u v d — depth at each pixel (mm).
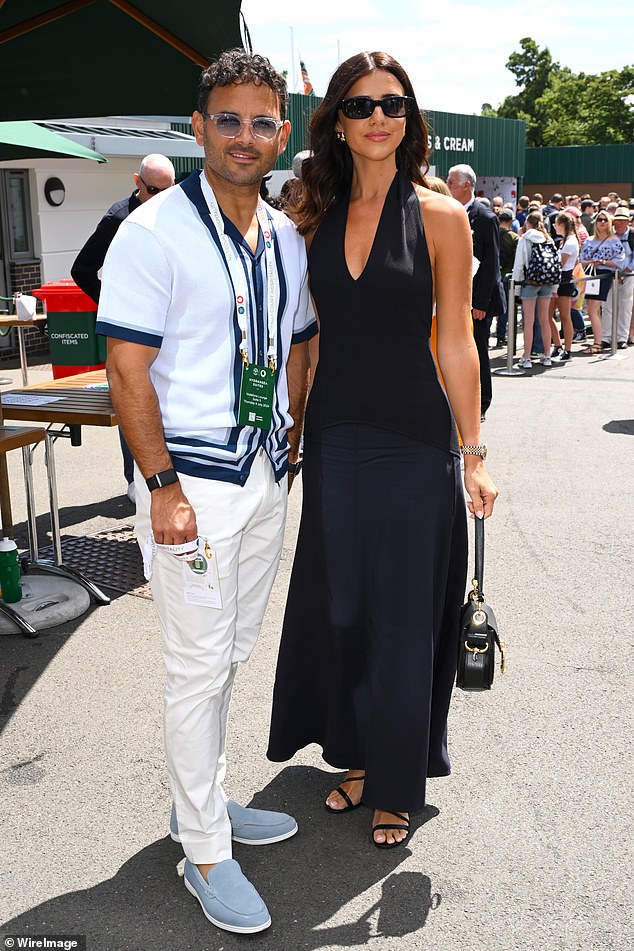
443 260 2600
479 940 2428
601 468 6914
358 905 2561
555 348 12133
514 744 3340
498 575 4883
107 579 4812
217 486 2387
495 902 2566
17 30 4273
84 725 3469
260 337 2426
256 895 2490
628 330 12867
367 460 2658
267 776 3168
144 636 4195
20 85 4957
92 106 5168
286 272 2525
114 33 4473
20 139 5988
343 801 2984
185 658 2441
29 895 2602
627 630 4254
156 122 13250
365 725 2898
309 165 2684
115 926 2484
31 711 3564
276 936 2447
